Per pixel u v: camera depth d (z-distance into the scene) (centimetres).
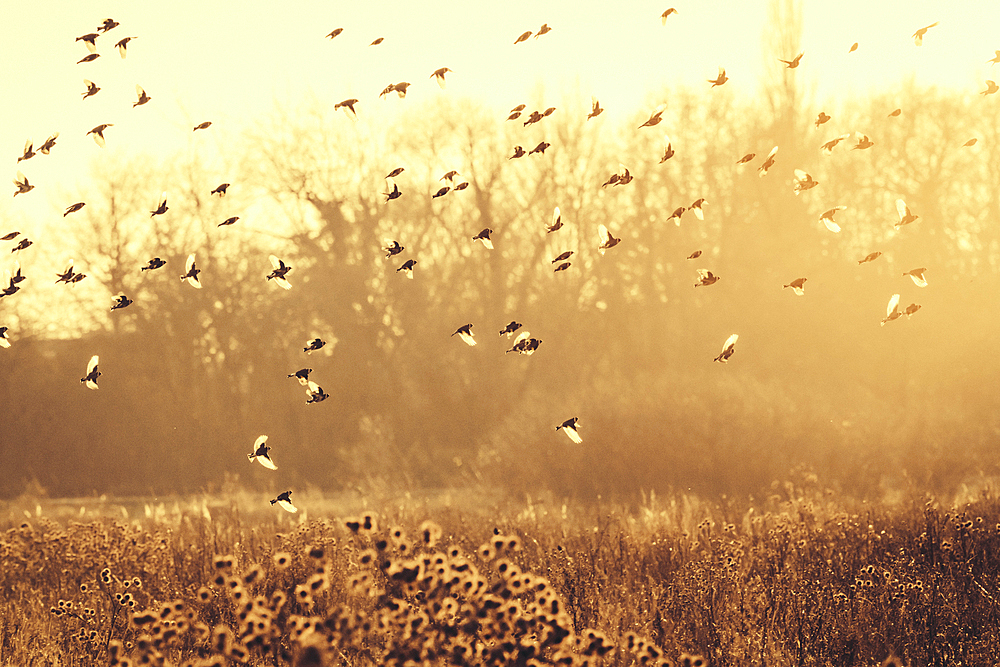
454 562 407
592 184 3922
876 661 564
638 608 673
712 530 974
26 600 789
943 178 3788
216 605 621
